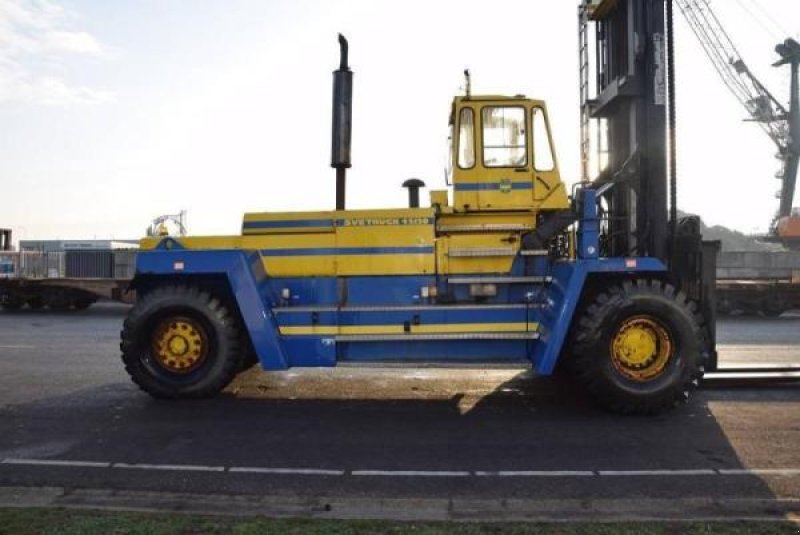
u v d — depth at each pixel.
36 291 21.92
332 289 8.03
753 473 5.30
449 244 7.98
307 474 5.29
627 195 8.42
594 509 4.57
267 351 7.64
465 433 6.49
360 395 8.17
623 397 7.09
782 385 8.55
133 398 8.01
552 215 8.02
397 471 5.36
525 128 8.02
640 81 8.08
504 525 4.15
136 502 4.71
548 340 7.27
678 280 7.94
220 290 8.16
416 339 7.74
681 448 5.98
